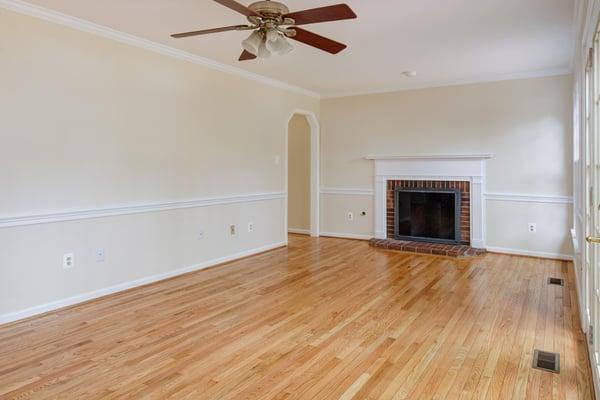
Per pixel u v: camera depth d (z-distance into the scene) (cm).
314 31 363
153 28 361
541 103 515
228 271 465
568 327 299
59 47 332
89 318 319
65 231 343
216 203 492
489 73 526
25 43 312
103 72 365
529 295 375
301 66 491
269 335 288
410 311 335
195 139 460
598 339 208
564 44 403
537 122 519
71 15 331
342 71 516
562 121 504
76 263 351
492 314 327
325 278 435
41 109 323
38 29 319
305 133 708
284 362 248
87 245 359
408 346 270
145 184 407
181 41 399
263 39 264
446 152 582
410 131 609
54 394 213
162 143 422
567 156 503
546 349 264
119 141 381
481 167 555
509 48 416
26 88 313
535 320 313
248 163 540
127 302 357
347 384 224
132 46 389
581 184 318
